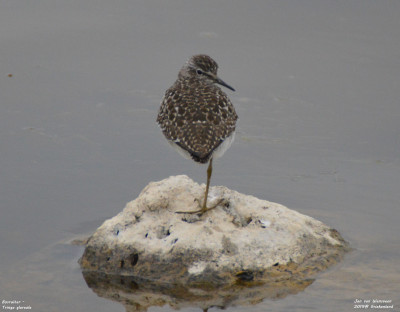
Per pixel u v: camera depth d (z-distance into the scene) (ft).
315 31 67.87
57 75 59.62
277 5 72.90
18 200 42.22
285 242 33.53
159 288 31.50
